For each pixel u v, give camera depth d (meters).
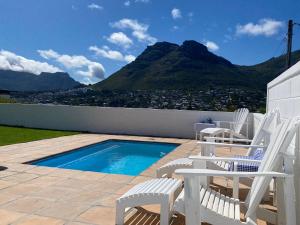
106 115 13.46
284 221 3.26
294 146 3.51
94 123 13.60
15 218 3.59
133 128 13.18
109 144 11.18
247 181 4.22
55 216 3.66
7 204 4.02
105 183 5.10
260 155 4.88
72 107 13.84
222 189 5.03
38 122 14.36
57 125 14.08
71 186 4.89
